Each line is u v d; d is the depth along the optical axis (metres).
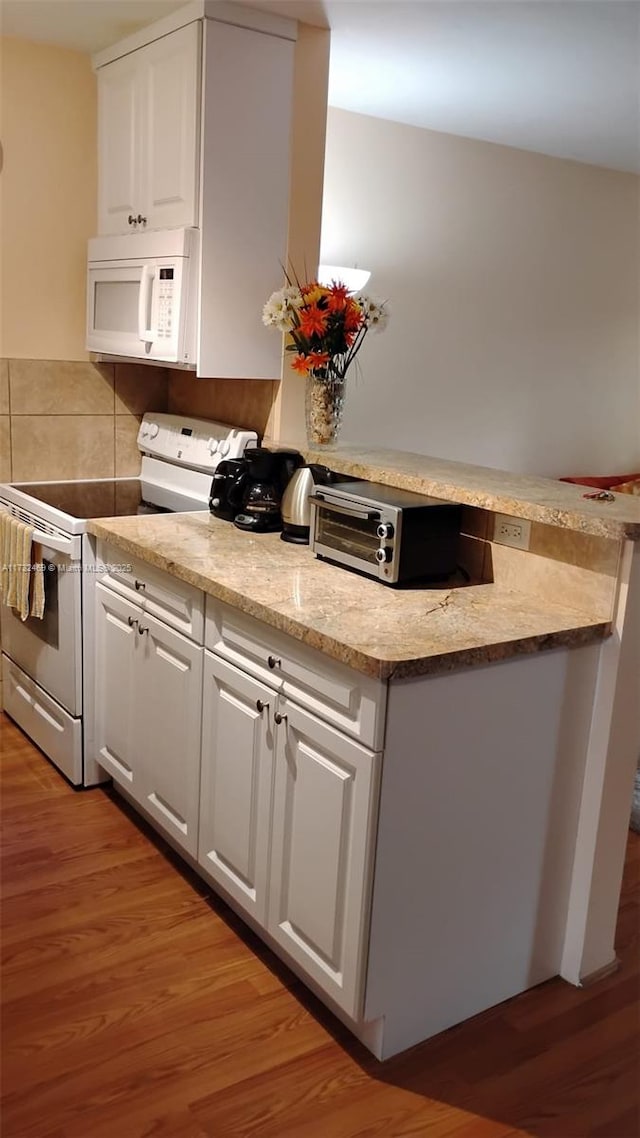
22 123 2.98
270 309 2.60
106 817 2.77
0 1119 1.68
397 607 1.96
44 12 2.65
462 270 4.14
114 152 2.98
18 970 2.08
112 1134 1.66
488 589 2.14
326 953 1.87
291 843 1.95
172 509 2.95
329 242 3.68
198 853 2.34
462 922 1.92
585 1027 2.00
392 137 3.74
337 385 2.71
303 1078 1.81
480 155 4.05
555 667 1.90
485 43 2.72
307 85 2.72
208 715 2.22
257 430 3.03
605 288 4.76
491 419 4.46
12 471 3.20
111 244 2.96
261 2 2.48
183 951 2.17
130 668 2.59
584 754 2.02
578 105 3.35
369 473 2.44
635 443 5.21
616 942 2.29
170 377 3.48
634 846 2.69
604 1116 1.75
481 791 1.85
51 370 3.21
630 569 1.88
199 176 2.58
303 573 2.21
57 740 2.98
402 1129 1.70
